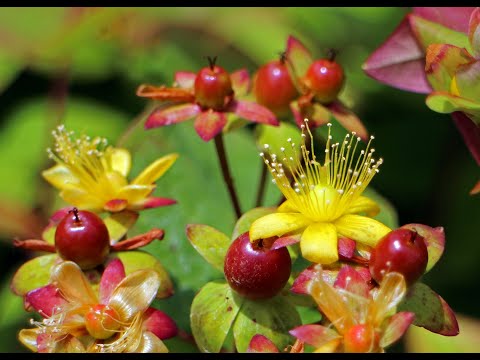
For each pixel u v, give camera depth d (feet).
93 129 0.93
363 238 0.63
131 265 0.66
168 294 0.65
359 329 0.60
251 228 0.63
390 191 0.94
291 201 0.64
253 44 0.94
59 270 0.63
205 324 0.63
